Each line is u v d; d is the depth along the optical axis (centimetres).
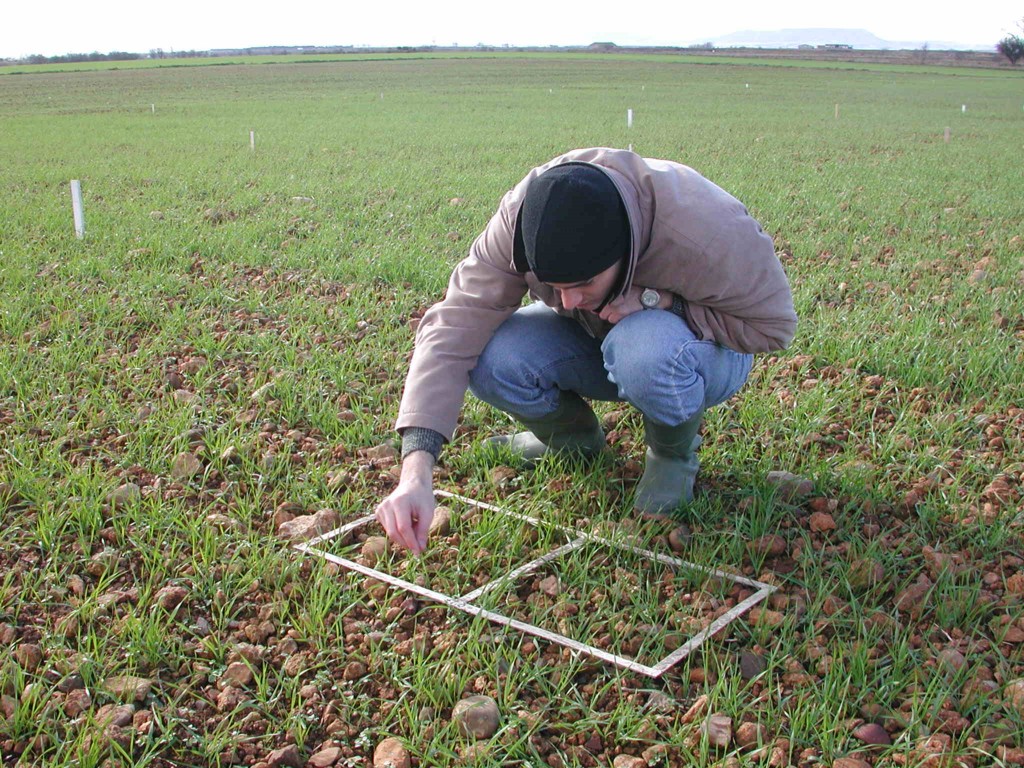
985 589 275
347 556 292
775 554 292
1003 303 565
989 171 1238
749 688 234
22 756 209
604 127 1928
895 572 279
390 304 560
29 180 1076
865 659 236
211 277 625
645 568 285
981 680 233
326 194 966
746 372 318
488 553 287
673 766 211
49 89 3766
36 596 267
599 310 281
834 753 210
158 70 5609
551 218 232
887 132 1866
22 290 567
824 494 328
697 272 265
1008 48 7094
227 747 217
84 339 482
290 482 337
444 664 240
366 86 3838
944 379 438
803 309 543
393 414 395
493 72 5181
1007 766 205
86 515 302
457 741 216
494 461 353
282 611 259
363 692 234
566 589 274
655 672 236
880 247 741
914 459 354
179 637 249
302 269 642
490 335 279
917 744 211
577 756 213
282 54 8888
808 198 977
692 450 324
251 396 408
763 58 7525
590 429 340
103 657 239
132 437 368
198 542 293
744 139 1684
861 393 421
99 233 745
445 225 808
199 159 1295
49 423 377
